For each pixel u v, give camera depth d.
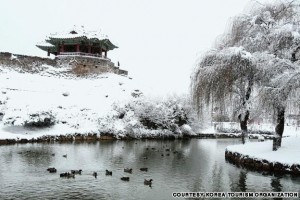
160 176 27.84
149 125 68.25
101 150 44.22
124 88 79.06
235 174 28.80
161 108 68.44
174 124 68.69
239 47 31.58
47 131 55.69
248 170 30.64
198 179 26.88
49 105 61.59
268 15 32.59
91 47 93.81
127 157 38.16
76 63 84.19
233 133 77.19
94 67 86.56
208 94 32.97
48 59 81.81
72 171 27.56
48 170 28.59
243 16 34.38
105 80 83.50
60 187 23.34
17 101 58.50
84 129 59.31
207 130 77.88
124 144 53.44
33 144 49.03
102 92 75.06
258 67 30.05
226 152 38.16
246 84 35.16
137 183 25.12
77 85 77.56
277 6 33.06
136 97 73.50
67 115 61.06
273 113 29.98
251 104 34.31
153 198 21.36
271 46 30.95
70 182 24.83
